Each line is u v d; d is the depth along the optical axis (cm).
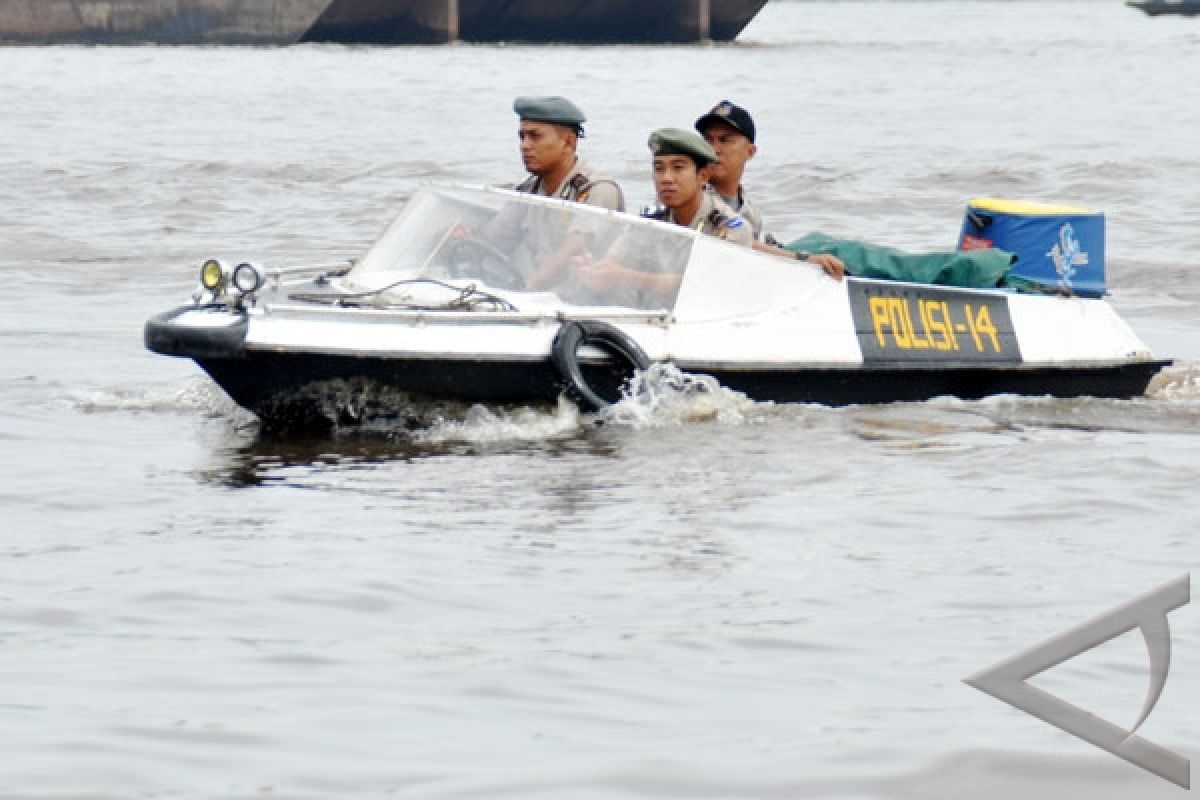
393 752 1636
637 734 1688
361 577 2152
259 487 2600
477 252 3159
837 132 11075
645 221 3145
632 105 13400
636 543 2322
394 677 1828
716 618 2030
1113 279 5259
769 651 1922
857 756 1633
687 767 1611
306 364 2869
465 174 8431
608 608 2059
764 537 2362
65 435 2972
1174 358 3922
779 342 3180
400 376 2908
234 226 6531
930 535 2386
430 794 1548
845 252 3444
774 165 8631
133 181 7881
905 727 1702
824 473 2730
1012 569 2230
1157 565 2252
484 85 15662
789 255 3256
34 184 7688
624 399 3052
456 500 2528
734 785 1573
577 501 2531
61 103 13025
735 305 3180
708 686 1816
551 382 2981
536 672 1847
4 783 1554
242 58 19800
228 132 10769
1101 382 3500
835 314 3250
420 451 2838
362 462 2761
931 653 1920
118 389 3391
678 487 2620
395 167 8662
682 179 3231
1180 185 7956
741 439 2956
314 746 1645
